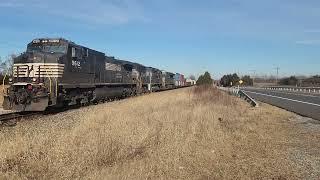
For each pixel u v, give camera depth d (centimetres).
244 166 1143
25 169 981
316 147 1529
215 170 1077
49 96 2470
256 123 2281
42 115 2319
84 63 3080
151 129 1564
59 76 2594
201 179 982
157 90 6894
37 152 1102
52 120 2008
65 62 2694
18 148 1141
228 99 4356
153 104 3062
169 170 1023
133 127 1588
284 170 1123
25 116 2197
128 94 4588
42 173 960
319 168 1166
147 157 1147
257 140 1617
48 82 2494
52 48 2722
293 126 2239
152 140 1377
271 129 2041
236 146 1448
